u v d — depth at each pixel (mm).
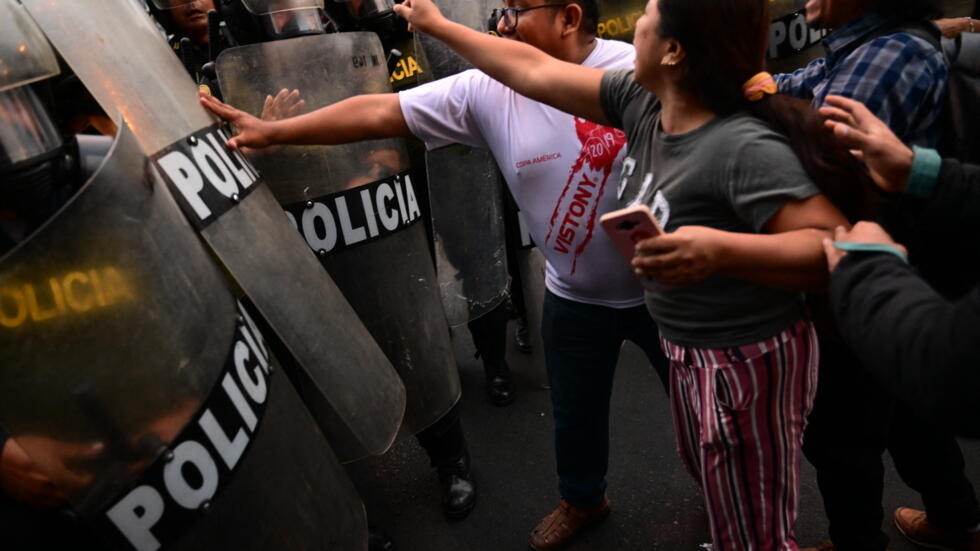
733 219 1079
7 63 755
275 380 1019
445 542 2012
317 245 1556
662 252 974
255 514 891
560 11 1483
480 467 2312
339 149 1564
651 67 1092
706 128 1062
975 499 1652
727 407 1185
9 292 683
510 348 3059
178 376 821
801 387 1195
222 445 860
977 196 968
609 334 1660
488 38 1356
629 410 2484
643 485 2113
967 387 673
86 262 743
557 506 2107
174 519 801
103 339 750
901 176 985
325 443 1090
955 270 1043
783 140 1019
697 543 1880
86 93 1130
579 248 1557
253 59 1482
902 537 1793
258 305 1052
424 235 1814
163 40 1247
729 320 1146
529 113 1495
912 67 1217
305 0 1560
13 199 755
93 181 762
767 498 1237
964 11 2414
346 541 1046
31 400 702
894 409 1555
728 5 991
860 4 1287
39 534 785
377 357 1302
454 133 1577
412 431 1748
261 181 1300
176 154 1052
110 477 752
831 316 1113
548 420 2523
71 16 976
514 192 1592
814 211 978
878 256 844
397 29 2398
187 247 908
